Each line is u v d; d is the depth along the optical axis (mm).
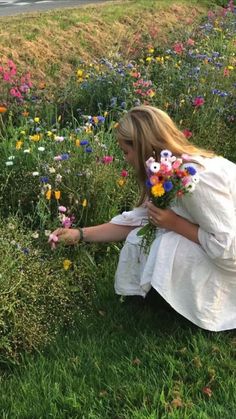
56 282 1997
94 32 5422
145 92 3619
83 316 2033
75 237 2152
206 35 5430
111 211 2461
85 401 1670
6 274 1866
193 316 1951
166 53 4723
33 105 3459
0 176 2500
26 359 1838
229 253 1833
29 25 5102
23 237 2041
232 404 1672
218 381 1757
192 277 1899
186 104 3545
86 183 2422
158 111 1899
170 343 1930
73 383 1732
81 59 4789
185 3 7207
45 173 2400
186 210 1881
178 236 1909
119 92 3629
